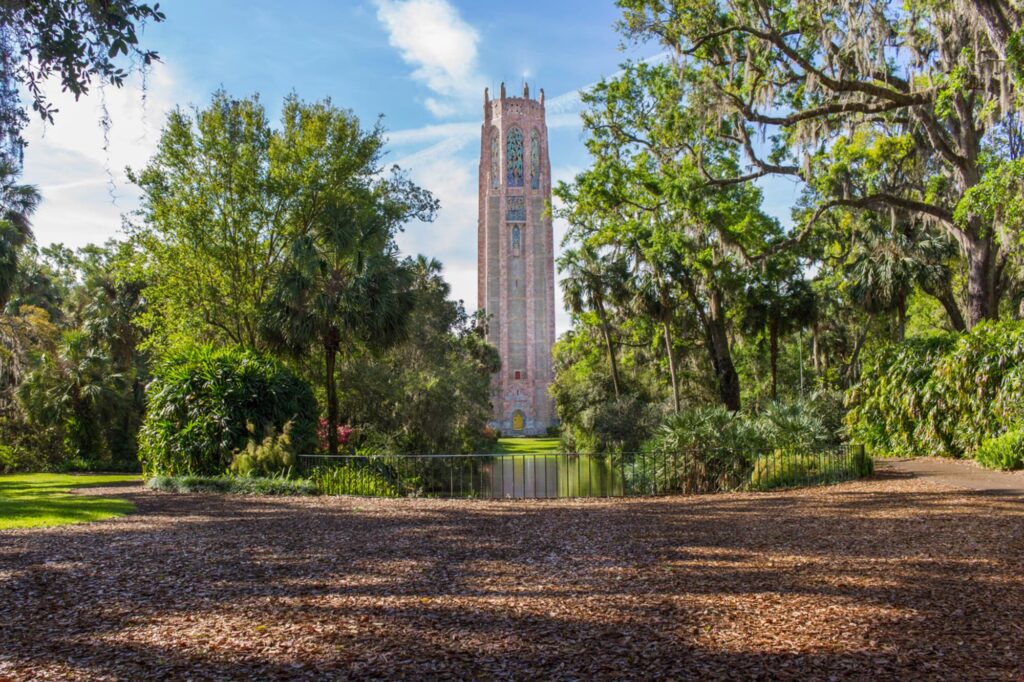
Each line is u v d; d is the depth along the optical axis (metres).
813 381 45.94
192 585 6.68
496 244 100.19
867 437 22.84
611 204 26.72
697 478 17.09
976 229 22.14
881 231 28.33
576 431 43.28
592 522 10.67
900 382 21.72
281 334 22.42
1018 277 26.28
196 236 25.48
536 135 102.25
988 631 5.00
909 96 18.31
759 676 4.25
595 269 37.53
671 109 21.86
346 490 16.23
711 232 23.44
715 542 8.69
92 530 10.08
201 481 16.27
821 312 37.28
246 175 25.47
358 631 5.24
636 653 4.71
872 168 26.12
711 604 5.84
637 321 36.19
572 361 55.12
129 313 38.81
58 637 5.14
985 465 16.95
